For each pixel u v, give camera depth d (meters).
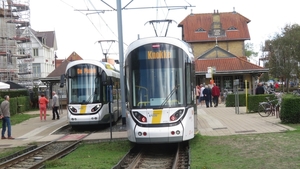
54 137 19.55
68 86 22.38
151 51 13.96
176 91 13.67
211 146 13.58
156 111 13.34
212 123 20.67
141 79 13.86
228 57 49.03
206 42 68.62
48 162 11.91
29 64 56.44
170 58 13.90
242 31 68.38
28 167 12.22
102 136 18.39
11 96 41.00
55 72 46.38
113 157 12.71
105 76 20.92
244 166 10.09
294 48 58.19
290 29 59.12
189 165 10.49
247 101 25.73
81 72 22.33
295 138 14.02
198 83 48.47
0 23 52.31
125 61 14.30
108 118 22.86
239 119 21.70
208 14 71.94
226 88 47.69
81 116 21.75
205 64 48.41
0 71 50.06
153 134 13.12
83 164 11.51
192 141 14.82
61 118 30.23
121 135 18.45
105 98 22.50
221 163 10.63
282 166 9.88
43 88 54.53
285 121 18.22
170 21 21.72
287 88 59.12
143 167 11.55
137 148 14.97
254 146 12.97
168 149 14.80
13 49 53.91
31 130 23.00
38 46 80.44
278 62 58.91
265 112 22.45
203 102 39.41
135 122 13.45
